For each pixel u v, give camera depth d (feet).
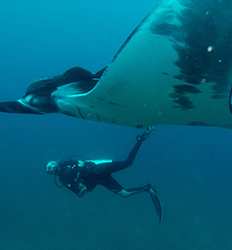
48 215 69.10
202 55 6.59
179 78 6.95
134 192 24.58
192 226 59.93
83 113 8.85
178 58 6.72
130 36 6.89
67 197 80.38
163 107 7.62
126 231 56.18
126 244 49.39
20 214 71.10
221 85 6.89
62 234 53.52
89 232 55.06
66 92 9.04
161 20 6.63
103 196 78.95
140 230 57.00
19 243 48.16
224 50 6.53
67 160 21.80
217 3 6.37
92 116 8.84
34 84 9.84
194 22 6.45
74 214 69.56
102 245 48.34
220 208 78.38
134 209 73.00
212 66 6.68
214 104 7.31
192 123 8.20
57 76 9.62
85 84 9.16
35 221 63.77
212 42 6.48
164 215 68.03
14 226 58.49
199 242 51.11
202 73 6.79
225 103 7.24
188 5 6.47
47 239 50.57
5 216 66.54
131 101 7.73
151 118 8.18
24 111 9.76
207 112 7.55
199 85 6.97
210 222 63.10
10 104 9.91
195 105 7.38
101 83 7.65
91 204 76.64
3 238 50.37
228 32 6.43
